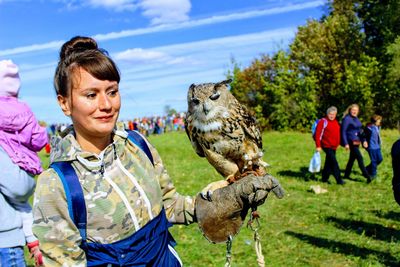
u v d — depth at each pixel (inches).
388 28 1069.1
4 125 116.4
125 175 75.5
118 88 76.1
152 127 1486.2
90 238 72.7
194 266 222.1
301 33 1129.4
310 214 311.7
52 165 73.5
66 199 70.9
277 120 1083.3
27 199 125.3
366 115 1026.7
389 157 563.8
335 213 311.6
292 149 734.5
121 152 76.1
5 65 119.3
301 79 1067.9
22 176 118.8
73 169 72.7
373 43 1125.7
